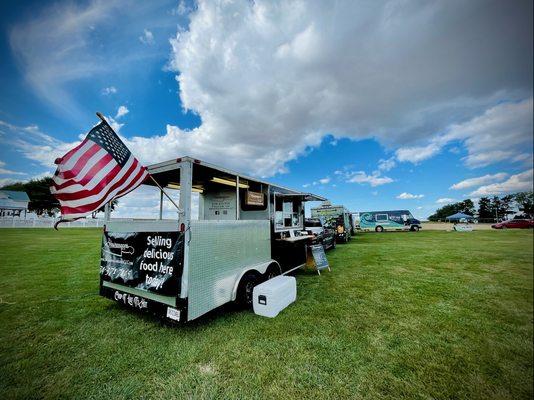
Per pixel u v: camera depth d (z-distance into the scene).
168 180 4.54
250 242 4.54
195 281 3.19
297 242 6.60
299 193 6.74
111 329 3.46
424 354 2.85
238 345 3.02
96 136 2.99
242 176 4.53
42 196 42.81
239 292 4.03
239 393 2.23
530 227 27.41
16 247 11.65
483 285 5.66
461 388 2.31
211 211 5.22
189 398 2.17
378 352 2.89
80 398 2.19
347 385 2.34
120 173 3.06
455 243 14.27
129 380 2.41
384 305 4.38
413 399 2.18
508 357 2.80
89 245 12.49
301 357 2.78
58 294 5.01
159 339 3.17
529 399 2.19
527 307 4.30
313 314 3.97
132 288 3.62
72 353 2.87
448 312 4.06
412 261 8.72
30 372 2.53
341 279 6.27
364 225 28.77
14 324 3.62
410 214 26.80
